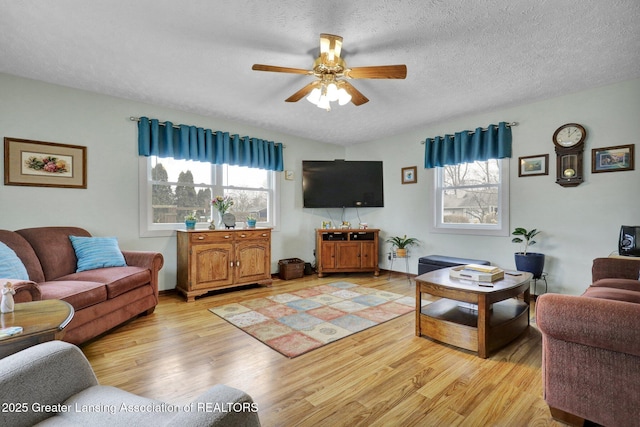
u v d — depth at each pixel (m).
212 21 2.11
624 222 3.10
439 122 4.45
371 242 5.02
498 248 3.98
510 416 1.60
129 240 3.64
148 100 3.62
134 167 3.67
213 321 2.94
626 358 1.35
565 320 1.44
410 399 1.75
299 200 5.31
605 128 3.19
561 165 3.44
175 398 1.74
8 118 2.94
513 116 3.82
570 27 2.15
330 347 2.41
